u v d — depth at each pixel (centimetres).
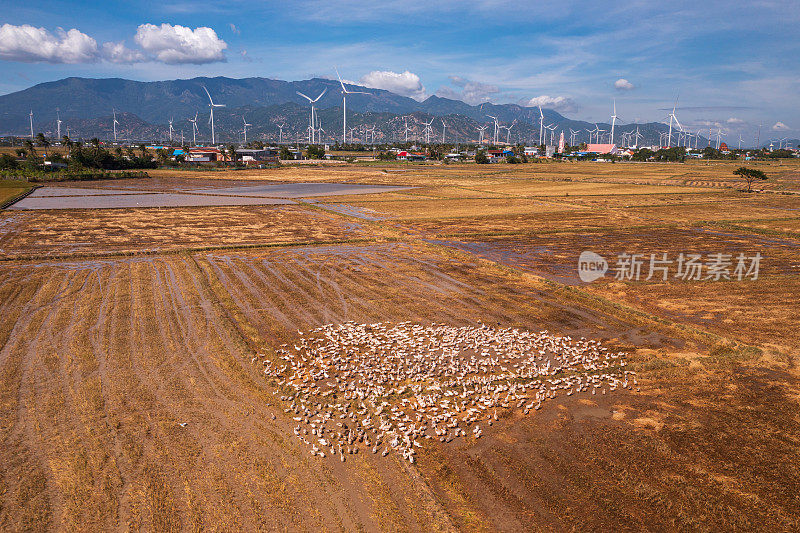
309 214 7138
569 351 2469
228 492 1462
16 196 8369
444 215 7075
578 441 1736
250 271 3934
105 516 1362
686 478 1534
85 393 1977
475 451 1686
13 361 2245
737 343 2491
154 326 2703
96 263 4103
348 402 1992
